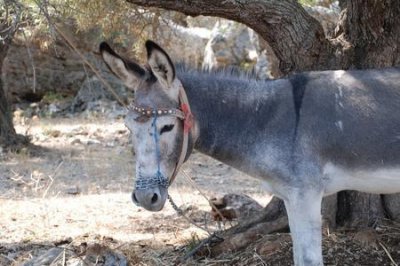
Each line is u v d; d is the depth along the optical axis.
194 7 5.50
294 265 5.15
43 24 7.93
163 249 6.48
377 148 4.74
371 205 6.08
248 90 4.98
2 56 12.30
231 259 5.84
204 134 4.93
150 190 4.39
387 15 5.86
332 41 5.99
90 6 8.53
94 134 14.52
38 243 6.77
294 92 4.91
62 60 18.83
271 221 6.11
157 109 4.46
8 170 10.86
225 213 7.55
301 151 4.75
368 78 4.91
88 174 10.69
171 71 4.44
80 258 5.57
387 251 5.51
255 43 15.65
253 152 4.86
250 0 5.59
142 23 8.99
